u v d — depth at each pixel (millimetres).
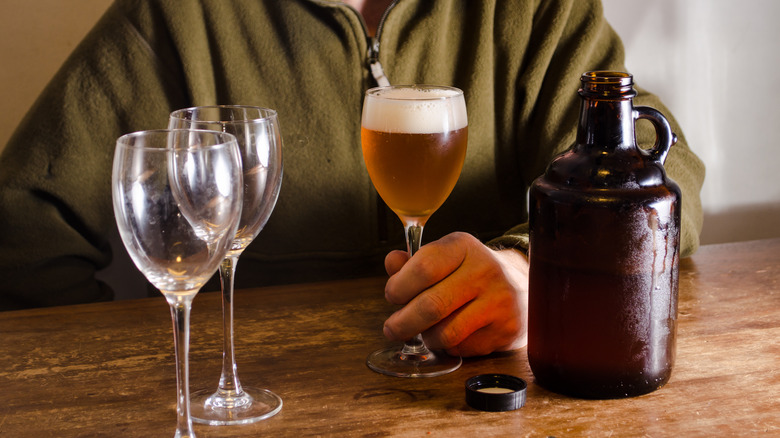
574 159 619
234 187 509
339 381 676
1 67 1302
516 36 1298
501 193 1370
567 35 1317
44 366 714
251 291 924
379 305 871
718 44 1571
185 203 488
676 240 612
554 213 604
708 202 1654
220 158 498
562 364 623
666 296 612
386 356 726
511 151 1352
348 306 869
